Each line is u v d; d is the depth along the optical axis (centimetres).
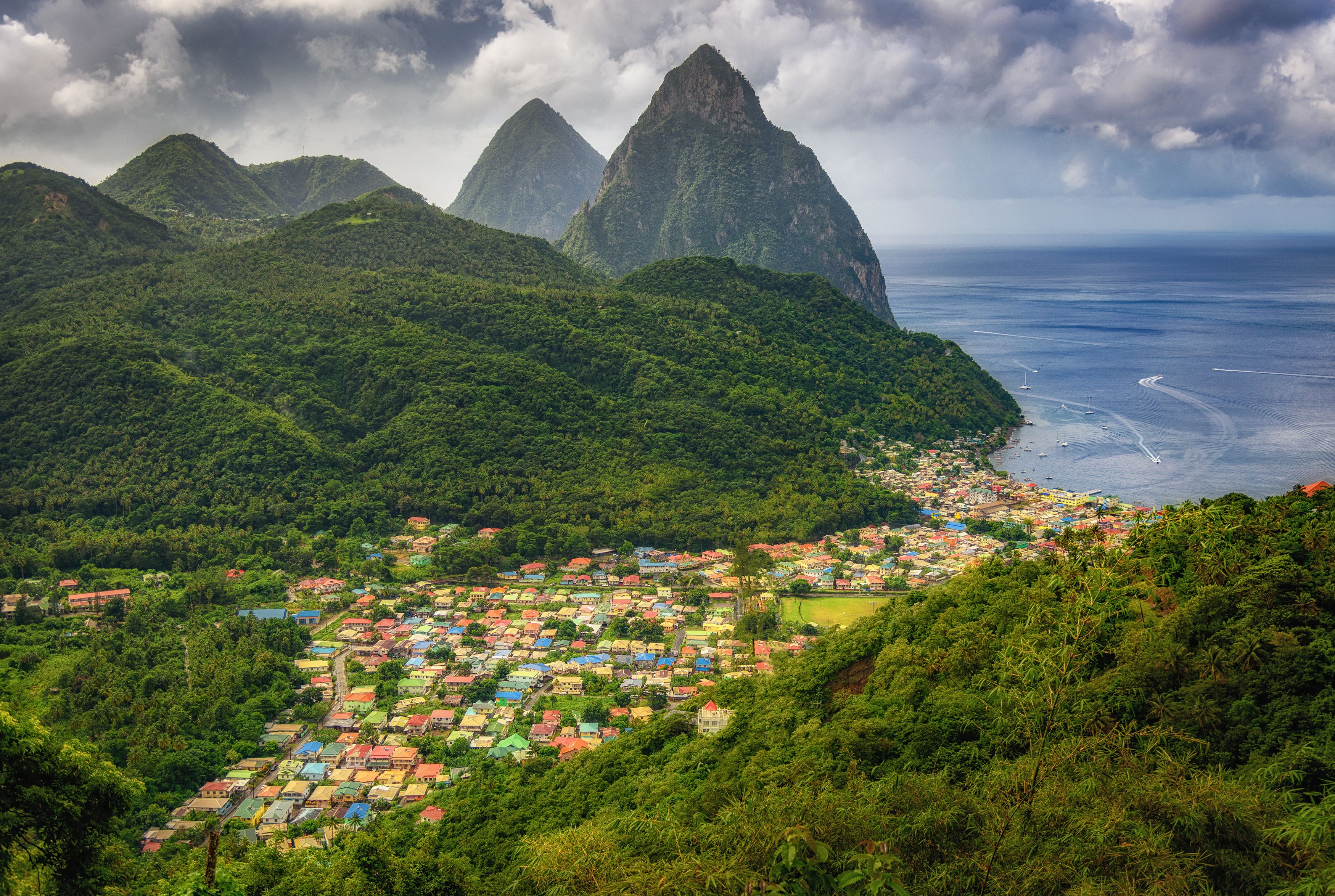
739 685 12462
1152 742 6034
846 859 4419
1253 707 6475
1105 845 4838
